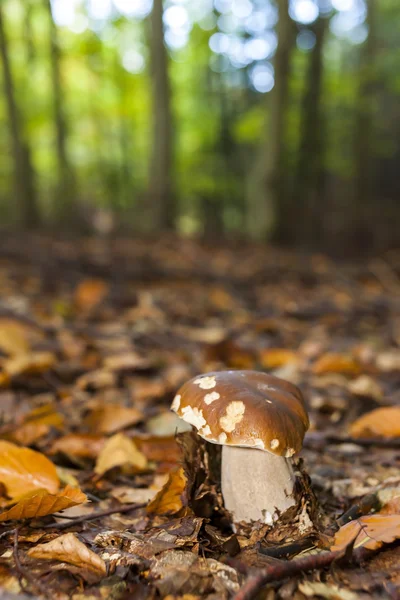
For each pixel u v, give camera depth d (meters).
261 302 1.38
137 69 3.43
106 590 0.35
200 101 3.78
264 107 2.56
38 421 0.55
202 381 0.40
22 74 3.06
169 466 0.49
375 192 3.51
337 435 0.57
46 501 0.39
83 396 0.66
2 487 0.43
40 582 0.35
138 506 0.44
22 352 0.75
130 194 3.80
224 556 0.37
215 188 3.43
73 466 0.51
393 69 3.03
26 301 1.09
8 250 1.61
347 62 4.07
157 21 2.38
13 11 2.99
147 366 0.78
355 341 1.04
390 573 0.36
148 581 0.35
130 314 1.14
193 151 3.60
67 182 2.90
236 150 3.67
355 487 0.47
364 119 2.86
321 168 2.75
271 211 2.38
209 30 3.11
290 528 0.40
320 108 2.65
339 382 0.75
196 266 1.71
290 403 0.40
